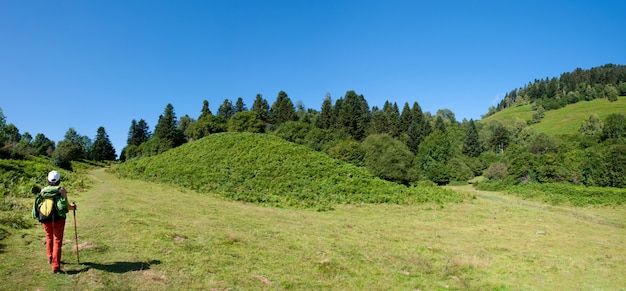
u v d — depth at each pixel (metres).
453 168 80.44
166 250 11.70
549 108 183.12
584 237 21.89
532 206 38.97
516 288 12.17
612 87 167.62
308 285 10.33
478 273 13.55
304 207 29.23
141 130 135.38
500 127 118.38
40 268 8.68
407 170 56.25
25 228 12.61
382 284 11.26
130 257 10.46
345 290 10.34
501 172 71.69
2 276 7.92
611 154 54.22
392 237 19.39
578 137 103.69
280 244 15.00
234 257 12.13
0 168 28.11
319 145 89.00
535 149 88.06
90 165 82.81
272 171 39.69
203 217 19.58
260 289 9.48
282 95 140.38
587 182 55.47
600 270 14.70
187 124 153.00
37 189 23.39
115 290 8.07
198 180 36.75
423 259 14.83
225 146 49.50
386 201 33.84
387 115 130.12
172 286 8.77
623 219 31.20
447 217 28.02
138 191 29.17
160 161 47.53
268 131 114.19
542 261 15.77
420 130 112.50
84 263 9.44
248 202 29.94
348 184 37.50
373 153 68.25
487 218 28.17
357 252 14.95
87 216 15.82
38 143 100.81
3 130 67.88
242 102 140.88
